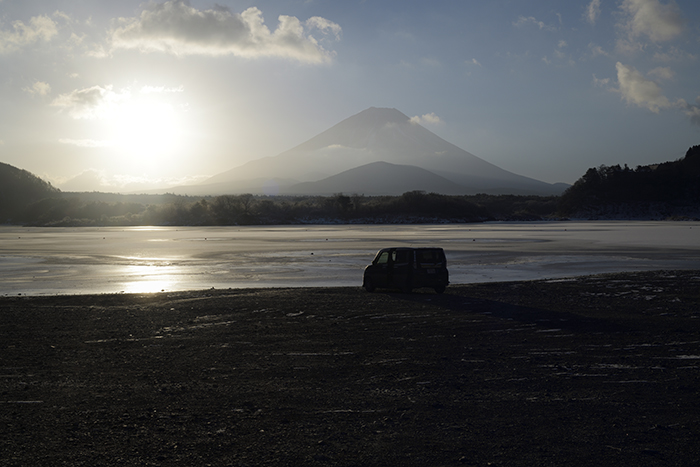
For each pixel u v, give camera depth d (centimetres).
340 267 3809
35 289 2728
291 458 612
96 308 1938
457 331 1431
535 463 593
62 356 1173
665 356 1112
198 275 3341
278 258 4588
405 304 1959
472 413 766
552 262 4075
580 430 693
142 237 8869
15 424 731
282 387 912
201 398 850
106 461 605
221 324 1575
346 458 611
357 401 828
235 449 639
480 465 589
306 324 1562
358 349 1218
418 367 1043
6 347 1277
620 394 849
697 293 2145
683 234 8875
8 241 7881
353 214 19375
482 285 2575
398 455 619
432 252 2297
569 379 943
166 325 1573
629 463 590
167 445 652
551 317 1639
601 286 2436
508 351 1180
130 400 842
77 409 798
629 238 7650
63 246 6488
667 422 720
